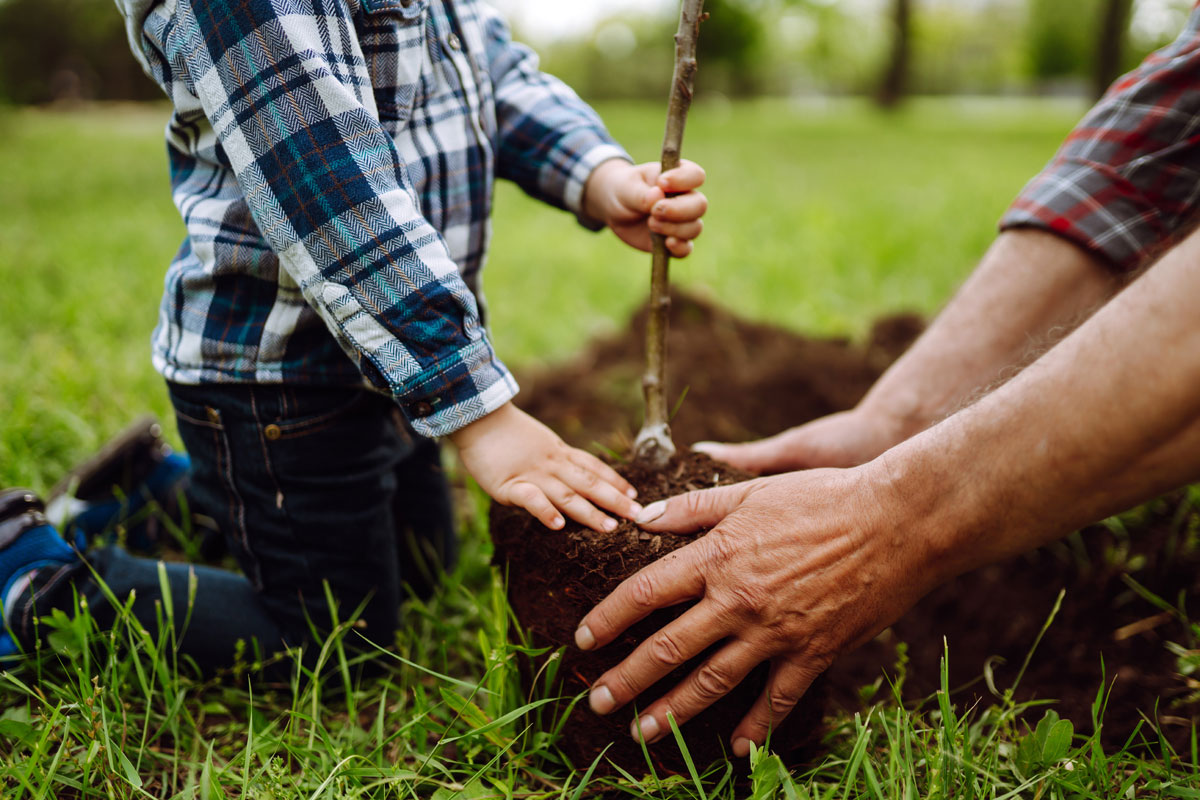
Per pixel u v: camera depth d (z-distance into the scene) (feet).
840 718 4.32
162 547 5.96
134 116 55.67
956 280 12.75
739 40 85.05
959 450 3.28
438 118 4.30
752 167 28.99
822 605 3.41
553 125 4.94
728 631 3.46
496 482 3.78
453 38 4.39
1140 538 5.42
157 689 4.46
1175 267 2.86
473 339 3.68
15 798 3.43
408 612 5.41
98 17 58.08
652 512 3.78
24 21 58.29
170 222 16.96
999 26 113.80
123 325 9.89
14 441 6.33
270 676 4.64
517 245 16.63
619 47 84.84
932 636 5.19
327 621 4.68
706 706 3.61
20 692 4.29
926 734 3.76
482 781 3.87
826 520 3.38
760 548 3.40
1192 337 2.76
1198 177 4.85
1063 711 4.43
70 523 5.46
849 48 99.19
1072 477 3.08
